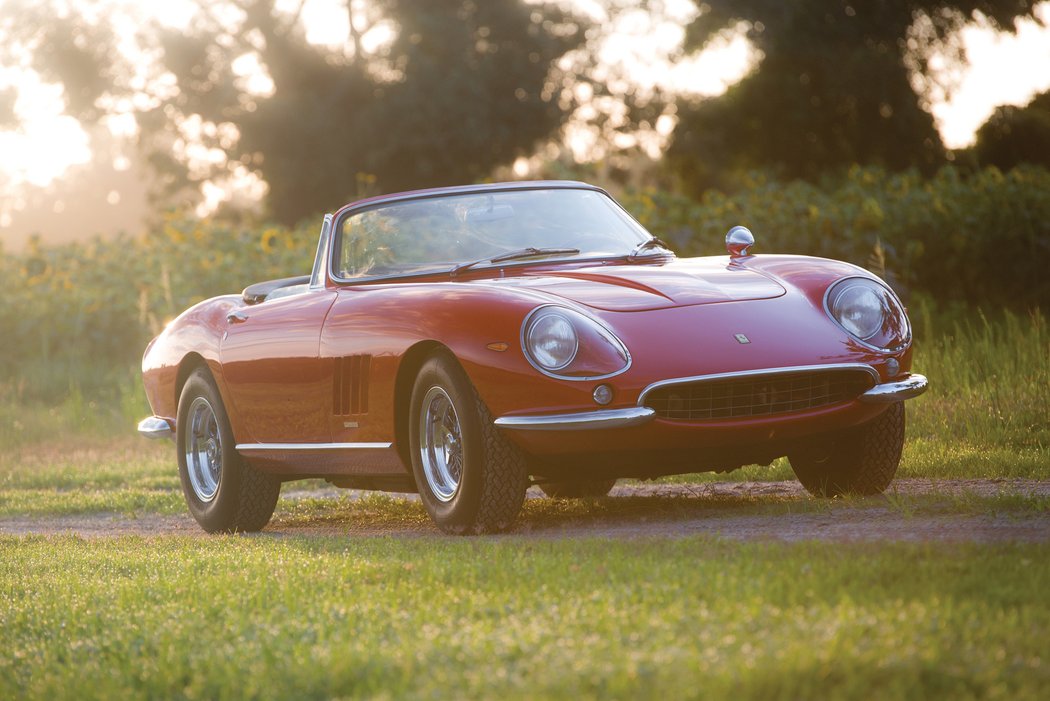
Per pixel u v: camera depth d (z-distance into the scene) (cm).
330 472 1349
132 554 1193
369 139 7988
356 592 855
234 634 767
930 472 1399
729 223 3659
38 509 1809
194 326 1527
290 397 1338
